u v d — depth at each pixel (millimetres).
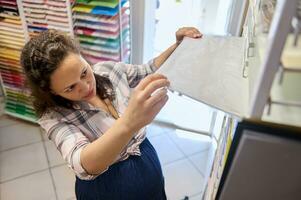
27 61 706
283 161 442
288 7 322
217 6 1455
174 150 1931
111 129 577
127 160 895
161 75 594
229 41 788
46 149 1921
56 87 713
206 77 612
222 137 962
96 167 610
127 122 557
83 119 797
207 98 541
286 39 341
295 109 406
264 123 424
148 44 1743
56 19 1525
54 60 676
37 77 704
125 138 573
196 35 825
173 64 674
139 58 1740
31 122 2098
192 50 740
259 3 629
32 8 1532
